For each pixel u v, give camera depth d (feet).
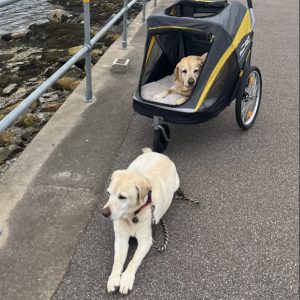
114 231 4.18
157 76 6.33
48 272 3.97
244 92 5.98
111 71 8.64
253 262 4.19
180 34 6.22
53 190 5.06
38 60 11.21
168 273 4.03
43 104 8.38
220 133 6.46
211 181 5.39
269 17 13.21
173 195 4.93
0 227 4.35
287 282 3.99
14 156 6.45
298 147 6.20
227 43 5.26
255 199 5.10
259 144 6.23
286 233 4.58
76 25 14.62
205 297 3.81
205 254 4.26
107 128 6.50
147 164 4.66
